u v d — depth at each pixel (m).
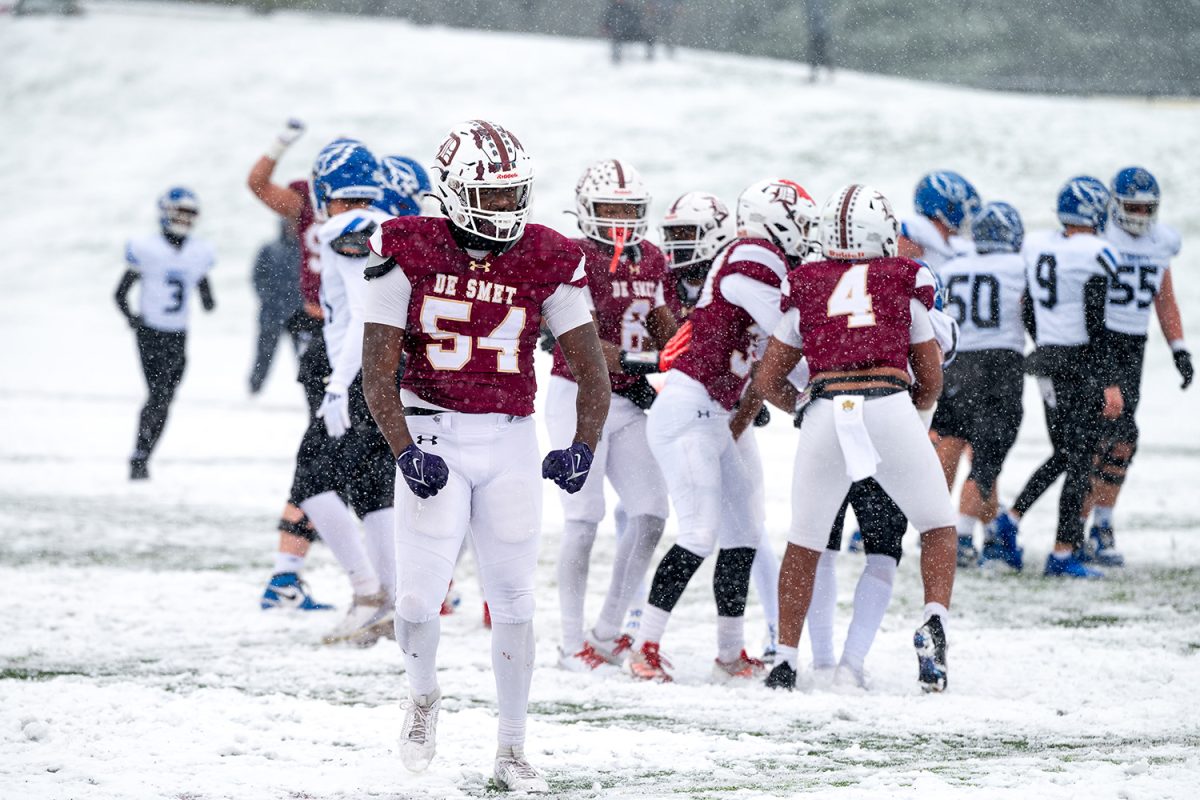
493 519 16.70
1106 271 34.22
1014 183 119.19
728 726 20.00
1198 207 112.94
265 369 71.19
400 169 28.02
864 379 22.08
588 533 24.52
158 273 46.88
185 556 34.50
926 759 17.89
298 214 30.53
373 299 16.48
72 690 21.14
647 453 24.77
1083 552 34.28
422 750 17.03
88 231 127.50
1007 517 35.09
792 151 129.25
